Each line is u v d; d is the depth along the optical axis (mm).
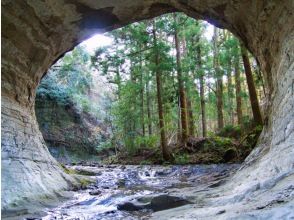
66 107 29062
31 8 7547
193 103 26438
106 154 30875
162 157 18266
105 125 34094
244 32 9453
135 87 21141
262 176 5777
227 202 4688
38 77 9781
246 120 17984
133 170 14117
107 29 10281
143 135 22500
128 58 20500
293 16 6078
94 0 8602
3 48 7254
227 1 8727
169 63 17469
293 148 4973
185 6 9852
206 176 11227
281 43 6797
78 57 28219
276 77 7191
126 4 9281
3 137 6715
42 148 9148
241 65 22625
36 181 7426
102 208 6543
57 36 9234
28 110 8969
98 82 41125
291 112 5602
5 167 6422
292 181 3891
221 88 23312
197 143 18047
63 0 8102
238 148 15406
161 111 18438
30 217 5613
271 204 3342
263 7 7402
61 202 7371
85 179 10547
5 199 5871
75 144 28891
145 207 5855
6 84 7559
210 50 24172
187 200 5723
